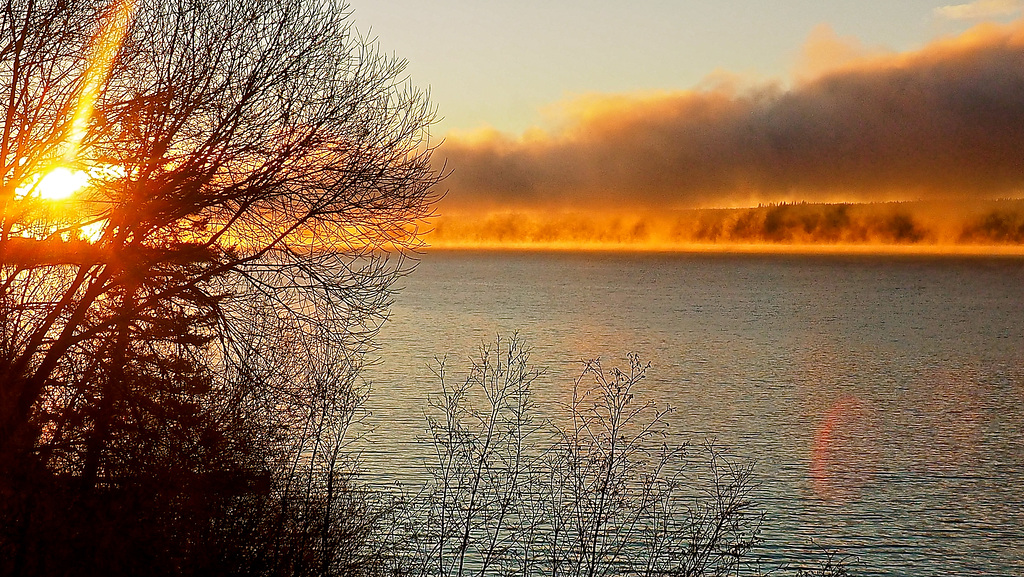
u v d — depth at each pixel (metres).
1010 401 56.59
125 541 10.58
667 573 15.61
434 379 51.75
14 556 10.01
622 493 17.45
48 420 11.15
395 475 25.16
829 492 32.94
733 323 109.81
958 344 91.25
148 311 12.12
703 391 57.75
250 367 12.30
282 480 13.30
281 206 12.91
